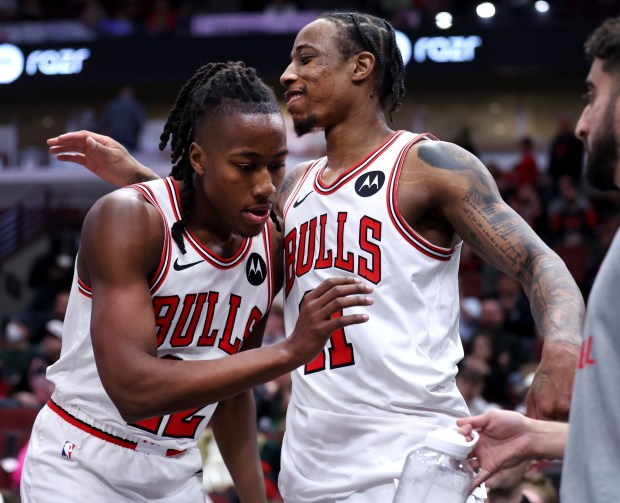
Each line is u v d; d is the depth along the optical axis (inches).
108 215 174.6
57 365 193.2
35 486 188.4
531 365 507.5
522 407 453.1
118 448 187.6
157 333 183.3
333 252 192.9
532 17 1104.8
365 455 185.5
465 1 1125.1
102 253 172.4
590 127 137.0
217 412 213.3
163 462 192.4
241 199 173.8
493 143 1316.4
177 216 181.3
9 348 671.1
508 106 1312.7
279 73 1133.7
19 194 1169.4
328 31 198.4
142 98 1279.5
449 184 187.6
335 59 197.3
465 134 1061.8
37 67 1176.8
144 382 162.9
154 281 179.2
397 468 181.3
